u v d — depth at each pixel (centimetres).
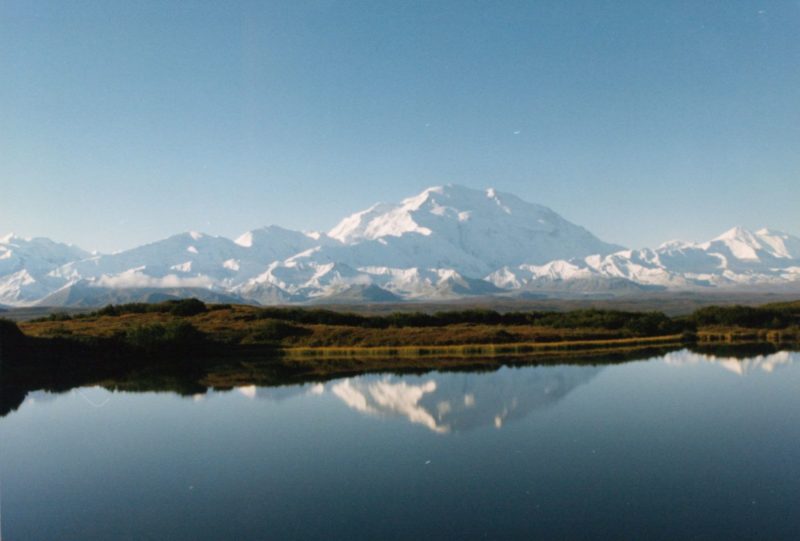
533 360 10656
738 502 4144
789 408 6688
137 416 6938
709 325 15738
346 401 7450
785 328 15162
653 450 5256
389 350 12125
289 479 4762
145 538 3856
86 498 4500
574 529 3791
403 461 5112
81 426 6544
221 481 4769
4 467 5216
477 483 4562
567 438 5650
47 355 10988
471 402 7225
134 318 15625
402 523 3941
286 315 15950
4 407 7662
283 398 7712
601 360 10556
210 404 7469
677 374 8950
